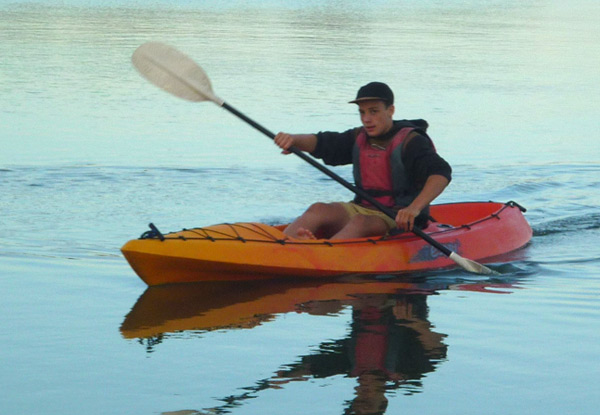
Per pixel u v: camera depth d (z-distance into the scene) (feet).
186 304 27.48
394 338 24.13
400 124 32.94
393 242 33.17
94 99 75.61
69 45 111.24
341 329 25.02
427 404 19.67
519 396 20.16
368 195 32.81
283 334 24.47
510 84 91.56
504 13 204.95
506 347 23.44
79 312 26.30
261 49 113.80
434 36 141.28
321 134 34.19
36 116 66.95
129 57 102.01
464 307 27.35
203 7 193.26
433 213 40.29
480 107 76.95
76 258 32.83
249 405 19.49
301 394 20.16
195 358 22.40
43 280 29.71
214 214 41.24
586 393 20.38
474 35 144.87
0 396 19.86
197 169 51.34
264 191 46.68
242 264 30.07
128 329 24.71
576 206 45.55
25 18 147.33
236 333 24.52
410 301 28.09
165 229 38.04
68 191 45.11
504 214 37.83
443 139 63.26
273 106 73.00
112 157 53.88
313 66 98.84
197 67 34.06
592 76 100.17
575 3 261.24
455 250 33.94
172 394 20.08
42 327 24.73
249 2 219.20
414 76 94.12
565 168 54.85
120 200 43.47
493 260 34.30
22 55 101.04
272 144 59.57
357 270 31.68
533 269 32.78
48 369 21.52
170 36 125.18
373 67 99.91
